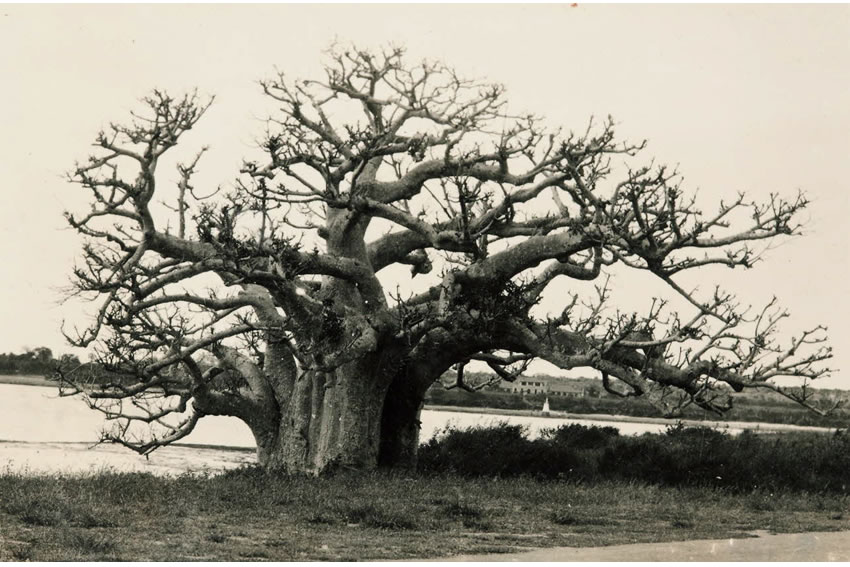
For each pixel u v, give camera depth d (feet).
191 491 57.67
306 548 40.65
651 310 73.87
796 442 102.06
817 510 64.39
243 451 117.91
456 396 232.73
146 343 73.77
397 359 79.87
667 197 69.77
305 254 74.64
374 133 80.84
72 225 68.39
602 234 71.20
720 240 71.20
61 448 107.04
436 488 66.95
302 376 80.74
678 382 76.07
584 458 88.07
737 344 74.64
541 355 78.23
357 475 75.66
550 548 42.63
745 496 72.69
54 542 39.24
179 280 72.49
